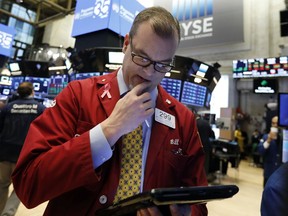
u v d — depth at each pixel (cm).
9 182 207
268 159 326
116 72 85
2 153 201
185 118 85
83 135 57
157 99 81
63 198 64
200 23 717
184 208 56
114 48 286
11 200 199
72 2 939
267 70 701
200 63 310
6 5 967
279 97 200
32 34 1054
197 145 83
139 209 50
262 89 757
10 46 618
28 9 1028
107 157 56
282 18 622
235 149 478
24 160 58
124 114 56
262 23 752
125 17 312
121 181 65
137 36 62
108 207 58
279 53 723
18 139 206
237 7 665
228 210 307
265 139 344
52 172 53
